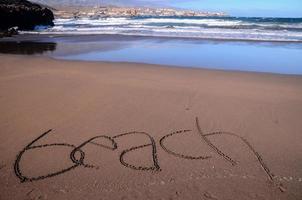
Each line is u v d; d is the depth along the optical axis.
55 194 1.35
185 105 2.28
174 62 4.06
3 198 1.33
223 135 1.84
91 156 1.63
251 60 4.20
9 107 2.23
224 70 3.43
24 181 1.43
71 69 3.43
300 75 3.19
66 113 2.13
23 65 3.65
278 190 1.37
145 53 4.78
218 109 2.21
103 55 4.66
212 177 1.46
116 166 1.54
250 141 1.77
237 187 1.39
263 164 1.56
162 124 1.97
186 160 1.59
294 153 1.65
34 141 1.77
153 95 2.49
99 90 2.61
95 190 1.37
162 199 1.32
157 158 1.61
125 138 1.81
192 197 1.33
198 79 3.02
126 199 1.32
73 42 6.32
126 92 2.56
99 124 1.97
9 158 1.60
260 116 2.10
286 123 1.99
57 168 1.53
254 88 2.72
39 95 2.48
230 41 5.96
